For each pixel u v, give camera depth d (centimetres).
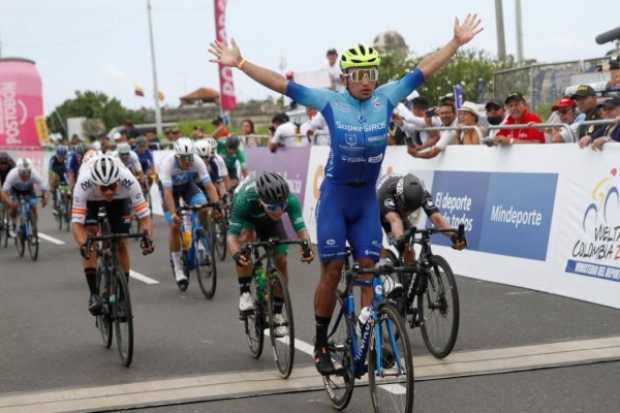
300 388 471
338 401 430
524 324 602
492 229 781
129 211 620
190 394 466
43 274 965
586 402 424
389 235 550
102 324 602
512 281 749
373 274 399
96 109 5972
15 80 2684
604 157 670
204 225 828
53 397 471
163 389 479
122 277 532
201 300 763
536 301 679
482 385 461
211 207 782
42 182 1095
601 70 964
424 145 898
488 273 778
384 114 440
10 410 448
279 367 501
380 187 561
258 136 1410
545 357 510
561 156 713
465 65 2048
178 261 810
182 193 828
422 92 2031
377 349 388
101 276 582
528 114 848
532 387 453
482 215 795
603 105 718
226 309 716
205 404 448
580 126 728
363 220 448
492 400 434
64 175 1495
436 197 860
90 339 622
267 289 507
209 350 572
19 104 2691
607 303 649
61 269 998
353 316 424
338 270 444
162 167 805
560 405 422
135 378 508
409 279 534
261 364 530
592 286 665
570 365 491
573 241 691
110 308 567
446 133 853
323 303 441
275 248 538
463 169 828
